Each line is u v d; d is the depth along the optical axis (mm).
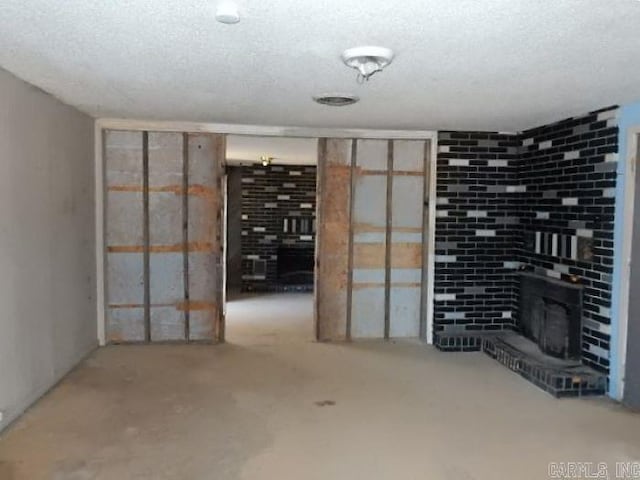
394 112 4344
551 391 4012
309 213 9734
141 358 4836
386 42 2518
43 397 3838
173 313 5367
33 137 3674
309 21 2248
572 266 4430
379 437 3268
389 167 5477
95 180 5039
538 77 3135
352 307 5578
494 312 5461
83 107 4414
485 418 3574
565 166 4535
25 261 3568
